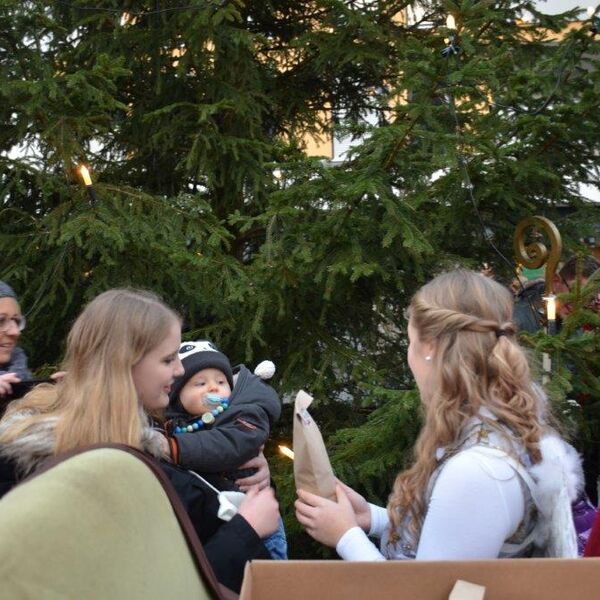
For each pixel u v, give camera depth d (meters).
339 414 3.72
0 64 3.50
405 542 1.64
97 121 3.54
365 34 3.94
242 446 1.98
